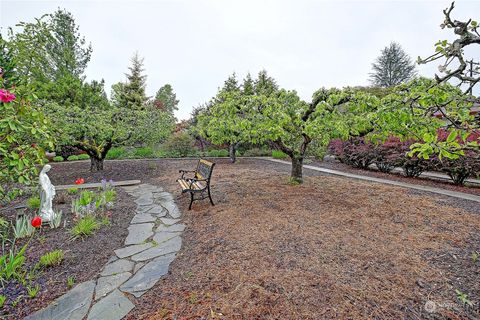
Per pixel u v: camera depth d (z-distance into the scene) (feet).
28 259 8.70
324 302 6.16
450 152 5.08
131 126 26.96
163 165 33.27
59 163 34.68
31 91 9.47
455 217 12.15
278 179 22.04
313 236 10.01
